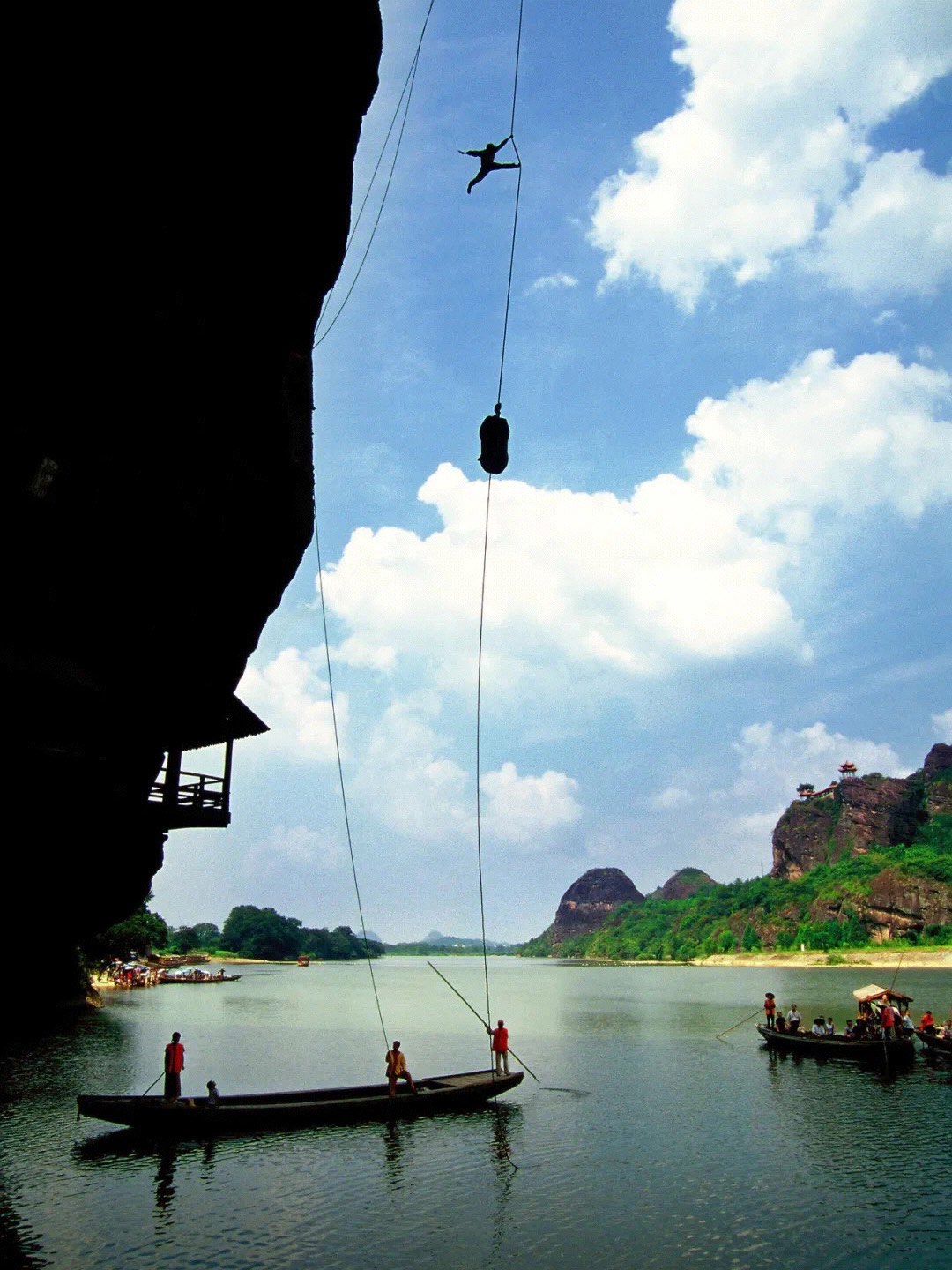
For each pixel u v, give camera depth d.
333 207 17.08
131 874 18.56
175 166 13.21
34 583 14.37
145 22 11.66
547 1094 29.25
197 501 16.94
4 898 15.53
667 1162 20.69
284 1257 14.70
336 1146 21.64
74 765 15.39
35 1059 35.09
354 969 174.12
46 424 13.01
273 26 13.59
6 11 9.91
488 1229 16.14
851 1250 15.21
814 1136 23.14
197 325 14.92
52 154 11.21
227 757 21.64
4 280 11.32
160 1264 14.30
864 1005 39.03
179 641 18.72
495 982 117.69
